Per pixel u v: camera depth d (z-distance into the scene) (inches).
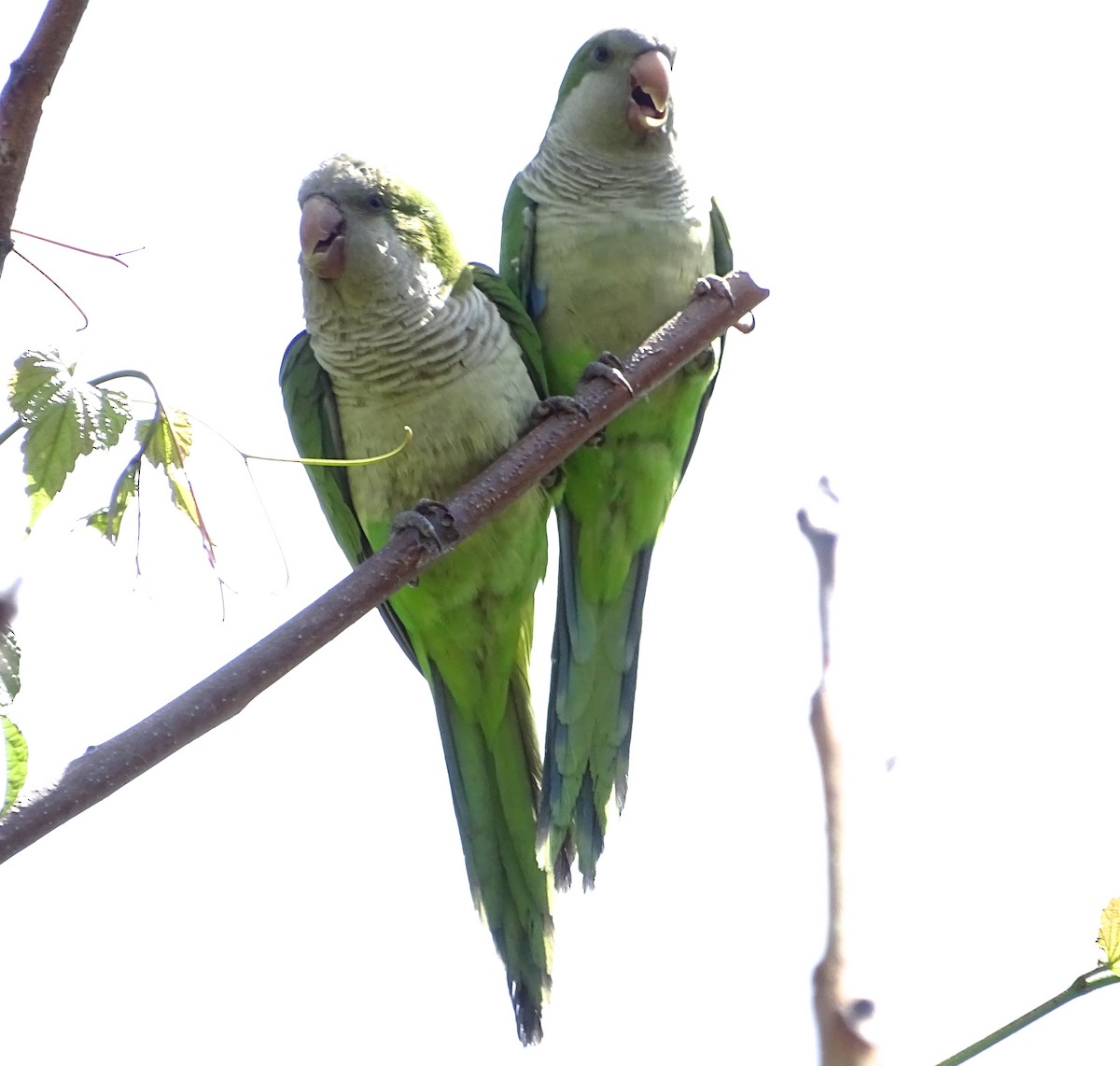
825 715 166.7
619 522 398.6
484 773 390.3
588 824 387.5
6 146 187.2
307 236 365.1
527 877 383.6
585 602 399.9
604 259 389.4
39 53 187.9
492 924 378.9
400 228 370.3
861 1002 146.1
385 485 379.6
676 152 399.5
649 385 328.8
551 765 387.9
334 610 258.8
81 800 212.1
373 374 370.6
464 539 316.5
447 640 383.9
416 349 367.6
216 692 232.2
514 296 388.2
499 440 372.5
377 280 365.4
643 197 391.9
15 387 192.1
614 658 399.2
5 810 175.9
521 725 391.9
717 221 412.5
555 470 379.6
